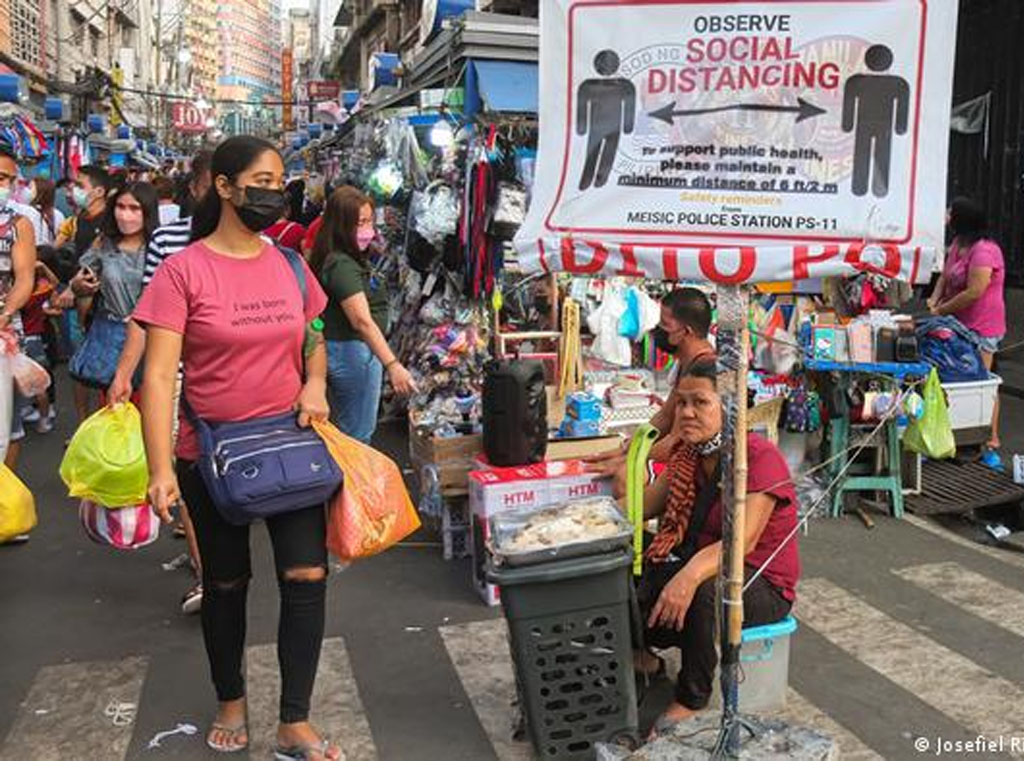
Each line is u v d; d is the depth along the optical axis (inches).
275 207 115.2
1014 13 380.2
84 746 130.0
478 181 240.1
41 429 294.8
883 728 131.4
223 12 5748.0
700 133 106.1
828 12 102.2
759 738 112.2
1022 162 380.2
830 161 103.9
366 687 144.3
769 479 126.0
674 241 107.6
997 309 244.7
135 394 185.6
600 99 108.4
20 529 169.6
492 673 148.1
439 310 269.9
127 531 161.6
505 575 115.5
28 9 1008.9
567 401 217.6
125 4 1561.3
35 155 554.9
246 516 113.7
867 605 169.9
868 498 223.8
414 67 362.6
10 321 198.5
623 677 121.3
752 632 129.1
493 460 176.9
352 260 183.6
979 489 220.2
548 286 238.1
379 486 122.2
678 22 105.4
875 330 215.0
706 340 160.1
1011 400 306.8
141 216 189.3
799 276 104.7
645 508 145.9
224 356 117.2
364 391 193.6
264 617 169.3
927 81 101.7
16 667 152.3
